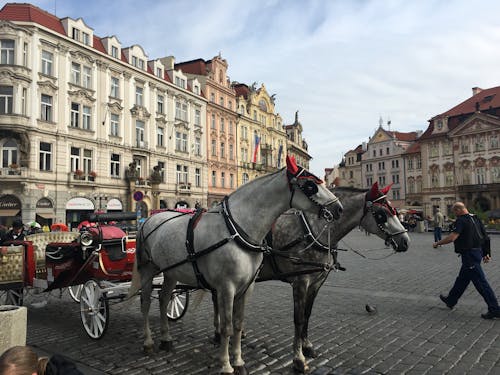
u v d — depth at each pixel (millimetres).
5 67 26281
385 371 4602
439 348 5359
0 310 4250
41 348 5527
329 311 7488
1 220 26578
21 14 27891
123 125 34719
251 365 4816
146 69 37938
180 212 5762
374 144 78312
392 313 7301
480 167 56906
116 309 7938
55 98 28875
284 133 66750
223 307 4250
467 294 8945
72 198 29562
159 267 5305
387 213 5781
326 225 5098
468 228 7047
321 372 4594
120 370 4688
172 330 6336
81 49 30953
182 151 41938
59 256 6441
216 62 49875
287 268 5141
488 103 58531
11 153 26953
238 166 52938
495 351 5207
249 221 4344
